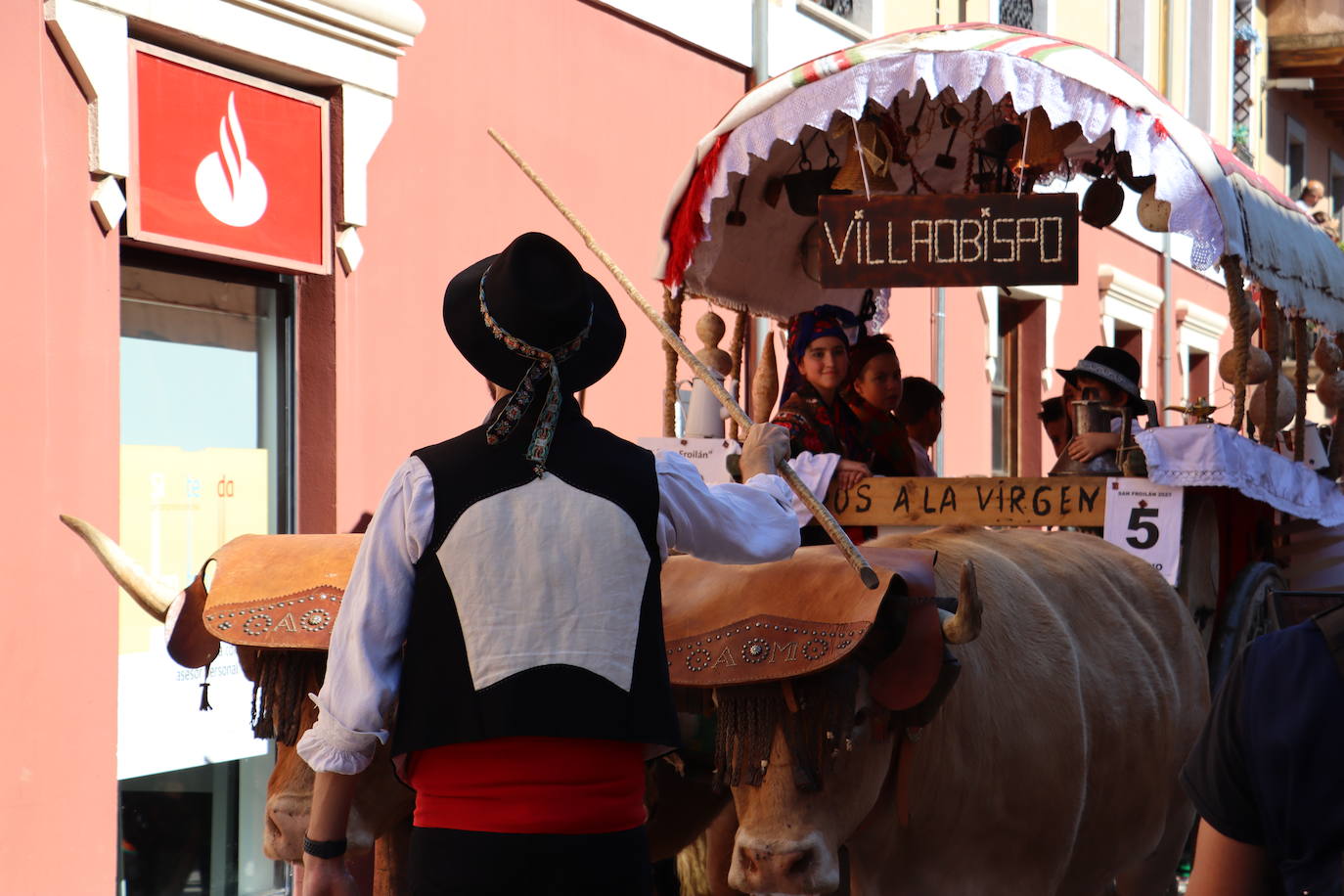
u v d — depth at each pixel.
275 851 3.39
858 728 3.21
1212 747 2.04
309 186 6.32
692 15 9.05
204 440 6.12
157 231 5.66
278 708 3.41
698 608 3.36
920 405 7.38
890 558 3.40
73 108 5.32
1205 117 19.52
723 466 5.96
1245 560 6.43
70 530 5.23
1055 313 14.52
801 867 3.11
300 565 3.51
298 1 6.09
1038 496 5.28
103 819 5.33
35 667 5.09
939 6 12.92
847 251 5.66
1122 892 5.11
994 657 3.77
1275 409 6.20
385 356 6.74
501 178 7.53
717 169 5.49
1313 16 21.78
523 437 2.79
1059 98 5.04
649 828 4.03
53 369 5.21
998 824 3.72
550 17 7.88
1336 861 1.91
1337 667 1.91
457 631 2.66
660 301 8.80
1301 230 6.14
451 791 2.64
